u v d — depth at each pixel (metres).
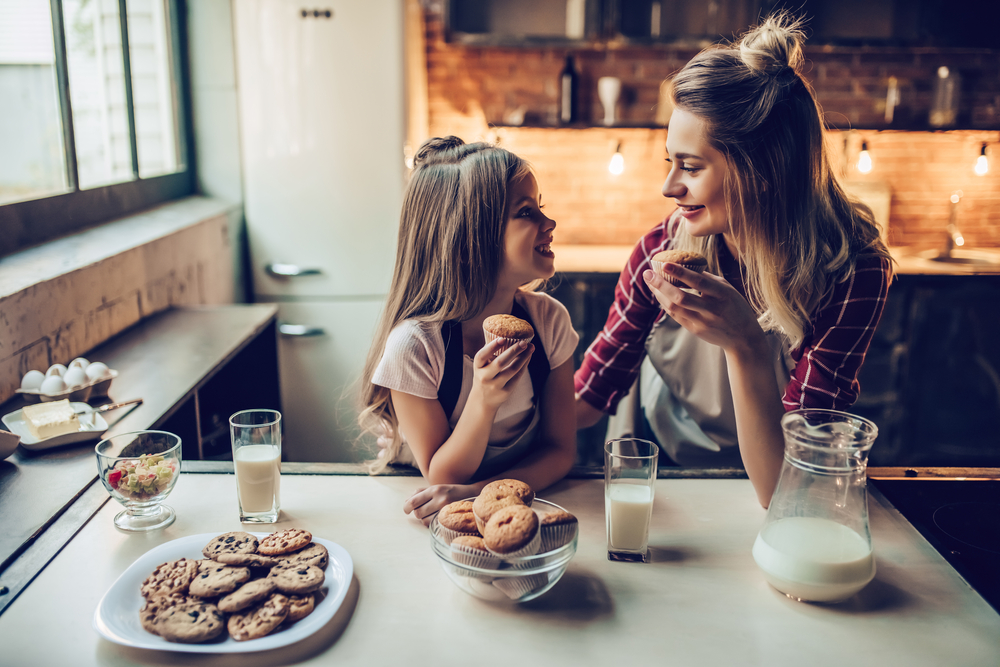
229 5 3.03
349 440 3.28
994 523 1.05
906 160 3.67
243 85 3.03
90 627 0.81
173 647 0.75
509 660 0.76
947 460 3.29
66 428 1.27
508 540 0.79
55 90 2.20
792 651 0.78
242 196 3.20
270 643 0.76
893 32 3.35
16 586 0.87
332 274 3.18
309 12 2.97
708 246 1.37
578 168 3.67
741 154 1.13
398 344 1.17
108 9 2.52
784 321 1.24
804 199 1.16
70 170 2.26
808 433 0.88
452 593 0.88
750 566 0.94
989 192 3.70
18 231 1.96
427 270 1.20
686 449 1.61
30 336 1.58
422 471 1.17
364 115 3.06
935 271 3.15
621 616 0.83
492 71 3.56
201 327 2.12
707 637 0.80
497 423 1.22
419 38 3.47
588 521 1.06
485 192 1.14
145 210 2.73
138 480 0.99
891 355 3.22
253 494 1.01
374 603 0.85
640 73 3.56
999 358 3.20
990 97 3.59
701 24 3.32
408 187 1.22
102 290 1.92
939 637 0.81
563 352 1.27
